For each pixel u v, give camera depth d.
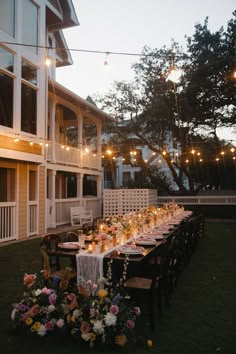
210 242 9.48
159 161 23.80
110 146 19.03
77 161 14.73
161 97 16.98
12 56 9.02
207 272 6.01
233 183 22.86
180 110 16.95
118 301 3.20
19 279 5.33
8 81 8.86
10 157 8.75
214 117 16.72
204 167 20.09
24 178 9.89
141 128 18.75
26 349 3.07
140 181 21.84
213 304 4.32
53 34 14.46
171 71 5.41
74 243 4.52
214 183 21.19
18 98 9.14
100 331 3.04
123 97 18.31
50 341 3.21
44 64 10.55
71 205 14.48
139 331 3.50
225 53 15.73
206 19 16.45
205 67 15.34
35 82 10.17
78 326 3.15
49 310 3.25
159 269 4.19
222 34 16.23
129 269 4.46
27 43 9.70
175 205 10.95
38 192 10.55
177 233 5.30
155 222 7.32
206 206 17.45
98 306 3.17
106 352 3.03
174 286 4.95
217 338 3.34
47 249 4.50
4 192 9.45
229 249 8.34
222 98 15.97
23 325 3.37
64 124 18.38
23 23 9.52
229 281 5.41
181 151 18.58
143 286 3.60
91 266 3.81
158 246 4.69
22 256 7.14
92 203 16.53
